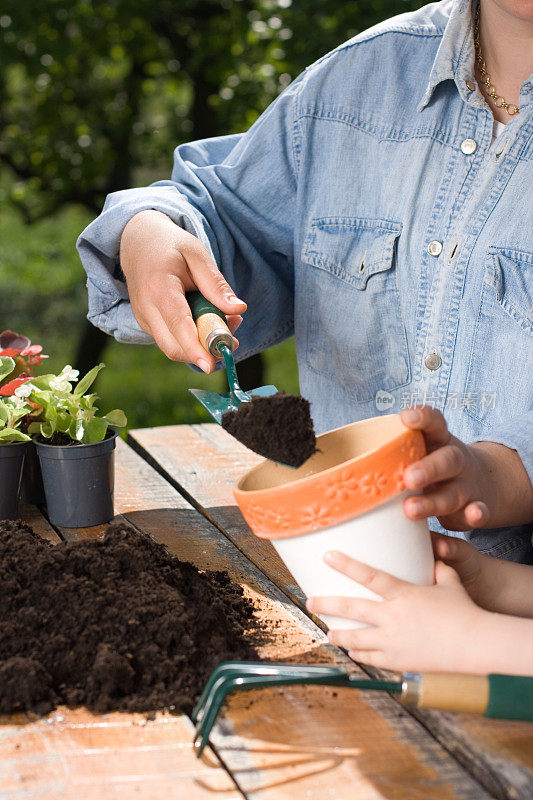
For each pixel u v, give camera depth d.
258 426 1.02
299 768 0.90
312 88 1.70
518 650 0.96
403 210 1.60
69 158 5.88
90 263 1.61
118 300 1.66
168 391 7.39
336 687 1.05
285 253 1.81
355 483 0.95
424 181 1.58
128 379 7.64
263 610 1.25
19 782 0.88
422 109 1.58
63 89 5.78
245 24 5.04
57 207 6.32
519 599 1.16
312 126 1.70
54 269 9.77
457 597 1.00
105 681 1.02
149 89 6.09
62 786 0.87
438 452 1.00
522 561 1.46
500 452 1.19
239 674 0.95
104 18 5.37
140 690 1.03
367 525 0.97
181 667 1.05
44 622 1.10
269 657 1.12
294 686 1.05
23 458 1.54
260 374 5.61
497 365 1.50
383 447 0.95
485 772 0.89
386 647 0.99
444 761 0.91
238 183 1.76
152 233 1.43
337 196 1.68
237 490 1.01
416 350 1.60
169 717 0.99
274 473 1.09
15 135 5.99
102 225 1.53
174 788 0.87
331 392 1.78
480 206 1.51
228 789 0.87
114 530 1.26
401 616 0.99
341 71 1.69
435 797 0.85
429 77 1.59
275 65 4.71
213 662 1.07
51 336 8.38
